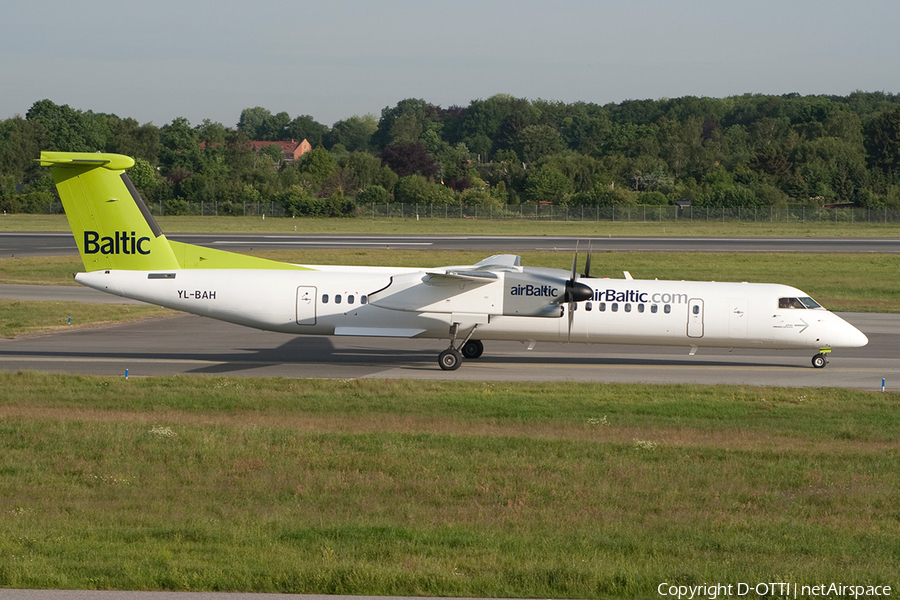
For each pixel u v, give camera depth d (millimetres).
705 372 97000
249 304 97500
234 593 31672
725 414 72750
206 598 30828
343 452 57469
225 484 50312
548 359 105250
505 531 41875
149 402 75000
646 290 98000
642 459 56594
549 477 52094
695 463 55625
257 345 111688
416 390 82250
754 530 42594
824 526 43438
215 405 74125
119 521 42781
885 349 113500
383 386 83500
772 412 73625
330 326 97938
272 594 31625
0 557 36219
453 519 44156
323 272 100062
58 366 94938
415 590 32781
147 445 58406
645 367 100188
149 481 50812
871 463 56062
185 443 59125
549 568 35344
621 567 36062
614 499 47906
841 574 35812
